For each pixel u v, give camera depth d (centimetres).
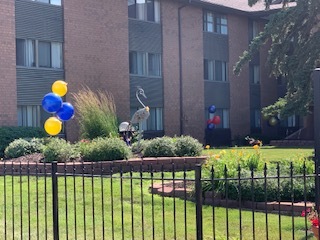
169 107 2622
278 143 2805
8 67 1959
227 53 2969
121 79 2369
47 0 2098
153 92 2539
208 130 2833
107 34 2309
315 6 1727
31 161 1294
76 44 2186
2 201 923
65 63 2147
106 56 2305
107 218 810
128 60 2406
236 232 713
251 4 1928
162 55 2589
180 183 1023
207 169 932
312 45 1703
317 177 596
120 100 2362
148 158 1311
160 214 828
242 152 1049
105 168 1209
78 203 902
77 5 2191
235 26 3023
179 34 2678
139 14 2483
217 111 2911
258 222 765
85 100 1767
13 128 1855
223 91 2948
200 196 545
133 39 2441
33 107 2048
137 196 942
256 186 858
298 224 740
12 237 705
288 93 1825
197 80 2780
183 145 1429
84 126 1736
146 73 2512
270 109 1948
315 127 700
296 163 962
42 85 2073
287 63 1783
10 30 1969
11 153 1451
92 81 2242
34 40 2053
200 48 2798
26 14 2025
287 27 1828
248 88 3116
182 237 698
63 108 1477
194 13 2766
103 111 1778
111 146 1298
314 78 705
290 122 3216
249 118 3117
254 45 1878
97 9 2269
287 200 859
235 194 874
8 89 1956
